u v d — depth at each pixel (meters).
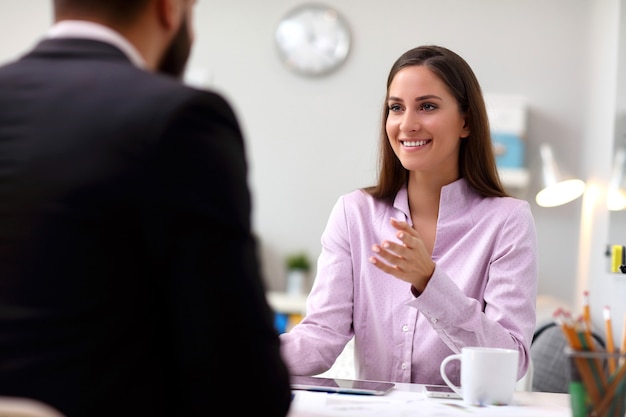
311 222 5.72
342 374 2.74
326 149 5.71
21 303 0.99
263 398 1.07
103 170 1.02
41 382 0.98
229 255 1.04
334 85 5.71
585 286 5.07
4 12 5.93
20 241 1.00
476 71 5.58
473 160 2.29
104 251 1.01
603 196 4.69
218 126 1.08
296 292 5.53
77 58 1.13
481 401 1.65
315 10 5.72
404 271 1.79
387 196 2.35
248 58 5.78
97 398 1.00
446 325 1.84
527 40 5.55
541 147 5.50
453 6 5.60
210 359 1.03
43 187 1.01
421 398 1.70
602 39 5.04
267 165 5.76
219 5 5.81
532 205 5.50
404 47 5.64
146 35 1.18
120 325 1.02
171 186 1.02
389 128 2.28
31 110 1.07
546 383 3.72
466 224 2.25
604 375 1.36
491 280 2.14
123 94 1.07
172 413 1.07
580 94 5.49
